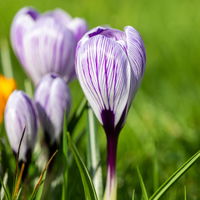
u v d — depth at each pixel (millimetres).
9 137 546
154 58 1226
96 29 499
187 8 1628
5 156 562
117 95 497
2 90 607
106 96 498
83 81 500
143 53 496
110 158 514
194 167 674
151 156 698
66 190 529
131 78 495
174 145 728
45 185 554
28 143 545
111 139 510
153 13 1622
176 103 917
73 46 595
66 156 528
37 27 590
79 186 591
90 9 1685
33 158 579
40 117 555
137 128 761
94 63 492
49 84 552
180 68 1157
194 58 1183
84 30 601
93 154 568
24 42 594
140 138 748
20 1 1651
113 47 490
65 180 529
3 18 1492
